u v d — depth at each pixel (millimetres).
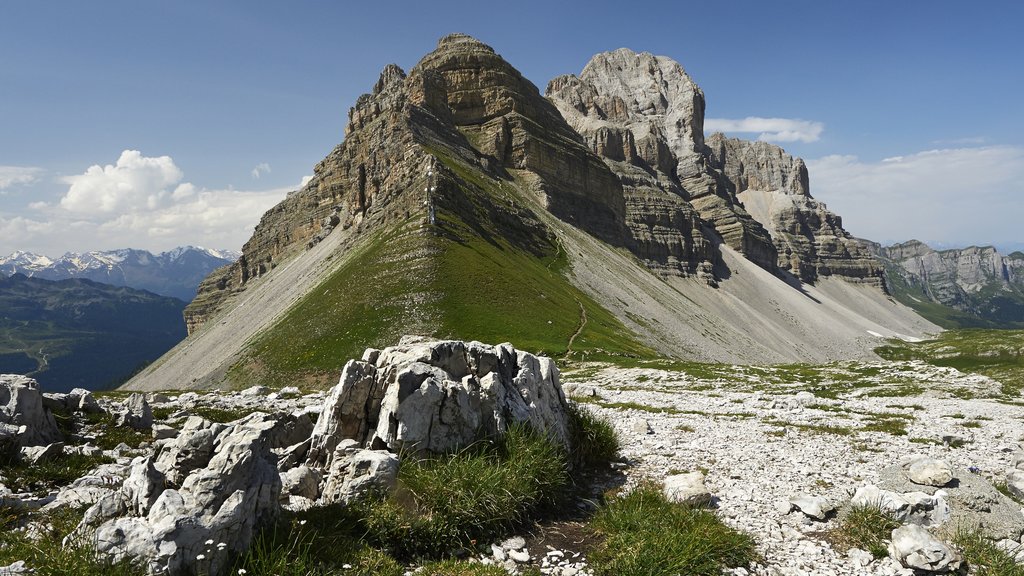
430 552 11055
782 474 17594
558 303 137500
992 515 12438
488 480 12344
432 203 155500
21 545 9094
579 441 17641
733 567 10969
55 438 18781
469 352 16422
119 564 8258
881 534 12266
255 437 10688
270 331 124875
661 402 37688
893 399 41406
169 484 10945
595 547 11570
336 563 9609
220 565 8844
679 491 14016
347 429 14250
